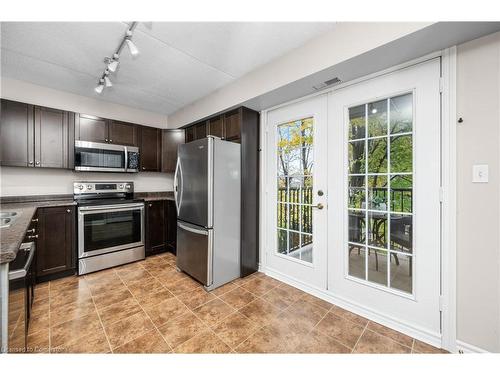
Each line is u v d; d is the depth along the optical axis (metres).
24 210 1.94
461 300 1.42
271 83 2.13
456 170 1.43
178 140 3.62
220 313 1.87
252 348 1.48
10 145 2.35
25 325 1.35
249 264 2.68
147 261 3.05
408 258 1.67
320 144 2.16
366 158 1.88
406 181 1.67
